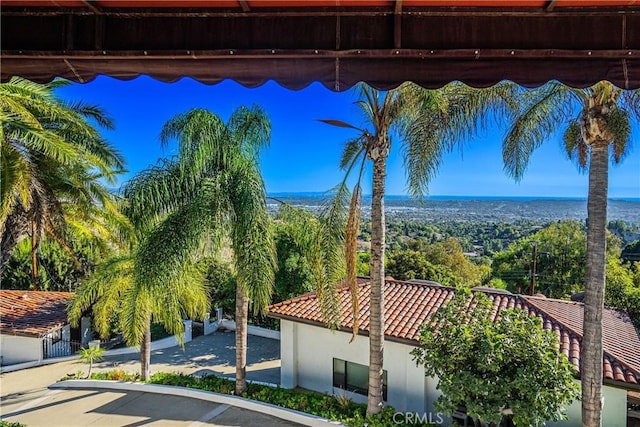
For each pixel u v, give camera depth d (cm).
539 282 2517
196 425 1091
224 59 228
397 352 1170
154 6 224
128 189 1218
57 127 1151
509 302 1270
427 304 1317
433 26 220
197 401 1241
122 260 1363
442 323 953
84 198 1162
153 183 1188
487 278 2673
